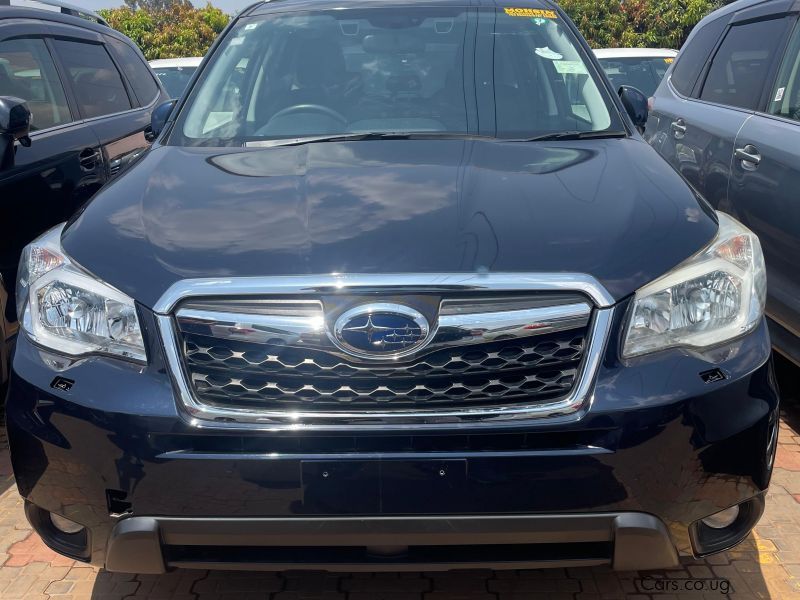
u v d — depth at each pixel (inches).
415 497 78.0
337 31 139.5
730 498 82.3
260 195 97.1
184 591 101.7
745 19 180.1
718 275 85.3
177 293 81.0
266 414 78.9
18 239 147.8
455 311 79.6
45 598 100.5
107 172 184.4
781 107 151.2
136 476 79.5
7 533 113.8
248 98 130.3
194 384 80.5
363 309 79.0
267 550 82.4
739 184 156.4
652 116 214.7
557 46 136.9
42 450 82.9
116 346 82.6
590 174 101.4
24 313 89.4
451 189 96.1
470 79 130.6
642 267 82.7
